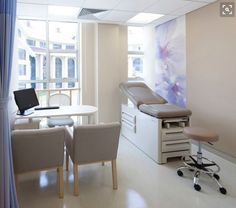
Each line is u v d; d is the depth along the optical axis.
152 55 5.71
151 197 2.58
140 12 4.32
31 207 2.38
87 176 3.12
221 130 3.75
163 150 3.50
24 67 5.29
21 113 3.42
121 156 3.84
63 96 4.68
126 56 5.74
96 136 2.59
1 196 2.05
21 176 3.10
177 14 4.49
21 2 3.71
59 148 2.47
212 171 2.99
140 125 4.12
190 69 4.42
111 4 3.83
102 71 5.35
